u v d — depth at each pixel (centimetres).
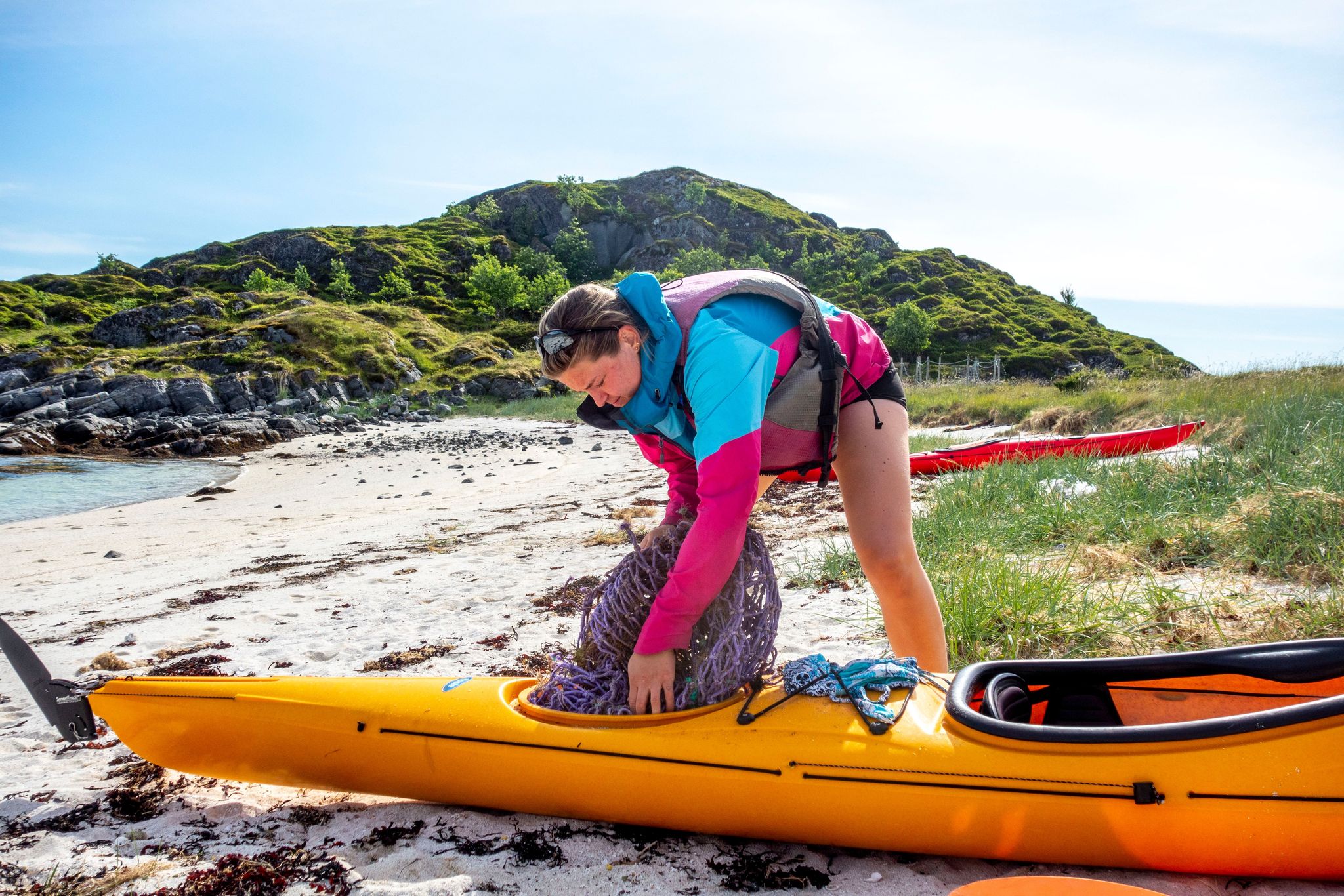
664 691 237
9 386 3688
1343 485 529
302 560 791
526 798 247
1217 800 192
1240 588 427
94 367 3806
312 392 3825
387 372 4294
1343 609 363
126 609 630
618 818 241
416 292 8219
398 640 479
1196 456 738
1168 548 497
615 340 214
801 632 428
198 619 560
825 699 238
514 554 716
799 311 239
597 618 257
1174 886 202
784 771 220
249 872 225
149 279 8338
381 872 225
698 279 234
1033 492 657
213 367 3981
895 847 219
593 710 253
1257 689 235
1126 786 198
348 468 1938
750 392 210
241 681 276
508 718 251
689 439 242
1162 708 244
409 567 691
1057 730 206
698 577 215
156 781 292
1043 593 413
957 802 208
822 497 866
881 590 273
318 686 272
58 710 280
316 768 264
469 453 2062
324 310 4825
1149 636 376
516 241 10956
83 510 1459
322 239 8988
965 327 8419
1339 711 191
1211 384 1425
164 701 273
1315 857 191
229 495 1566
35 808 274
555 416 3228
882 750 217
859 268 10400
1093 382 1858
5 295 6344
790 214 12025
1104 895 177
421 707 259
